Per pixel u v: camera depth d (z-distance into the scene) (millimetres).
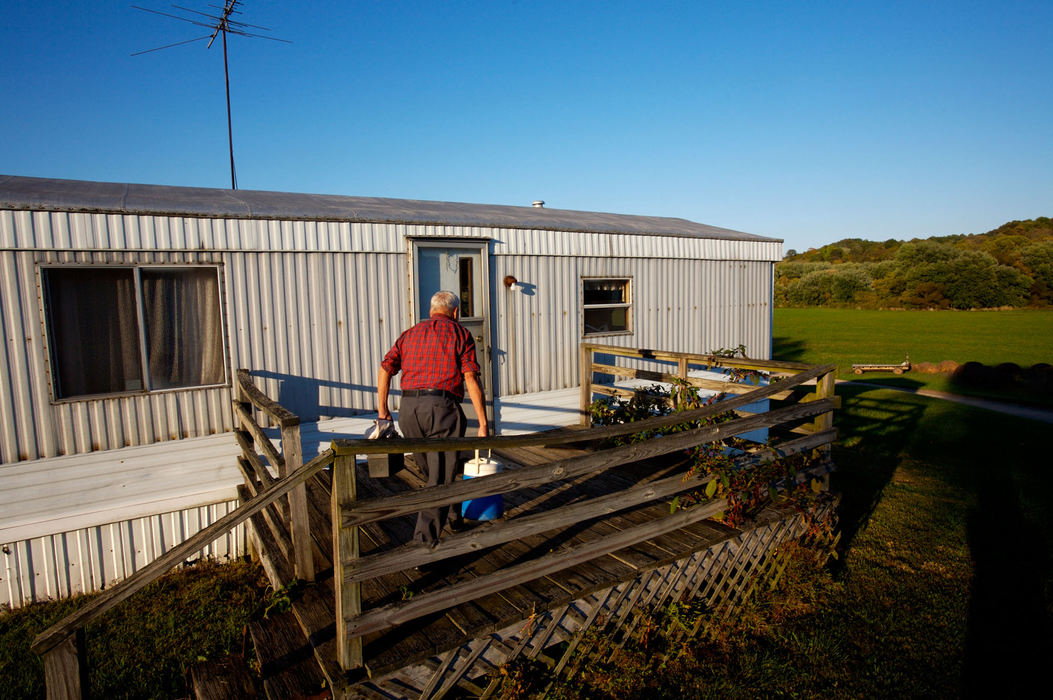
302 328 6172
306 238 6105
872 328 35000
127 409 5449
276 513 4434
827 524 5438
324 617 3342
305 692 2992
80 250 5152
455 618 3309
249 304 5898
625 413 6238
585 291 8172
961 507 7117
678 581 4285
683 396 5848
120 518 5441
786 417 4992
